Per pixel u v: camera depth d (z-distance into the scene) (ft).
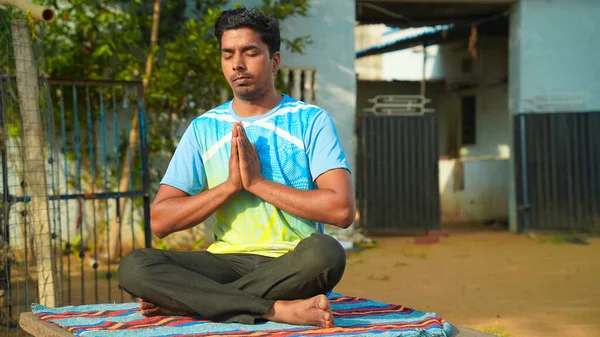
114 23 29.45
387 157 36.76
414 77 61.82
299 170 9.25
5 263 14.75
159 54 30.58
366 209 36.50
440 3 41.50
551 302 19.43
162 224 9.29
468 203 48.91
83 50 28.60
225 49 9.25
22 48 14.03
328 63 34.35
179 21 31.30
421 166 36.81
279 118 9.37
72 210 29.07
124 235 29.96
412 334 8.06
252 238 9.27
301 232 9.29
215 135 9.52
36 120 14.14
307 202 8.76
